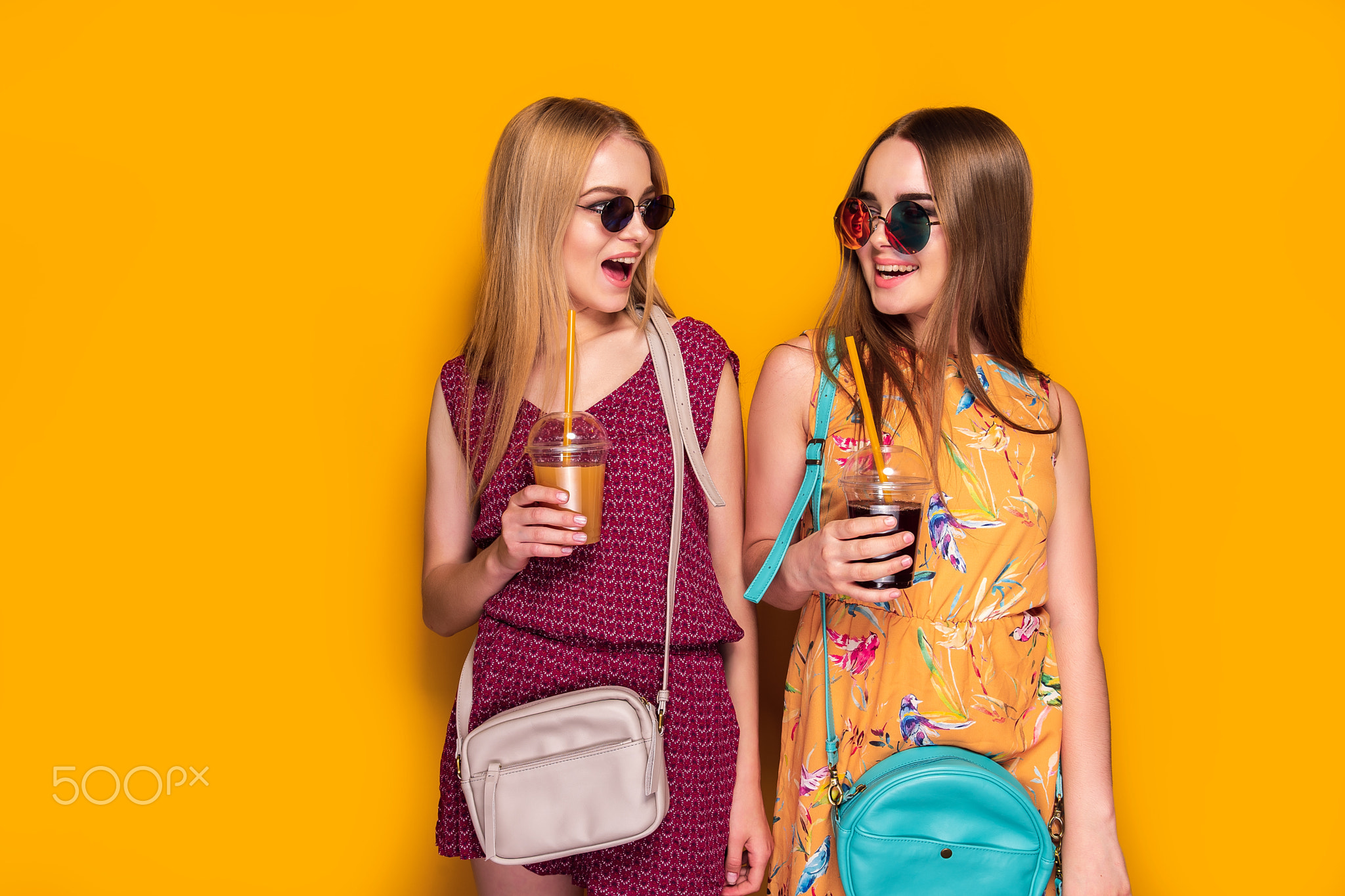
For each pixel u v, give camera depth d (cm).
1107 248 192
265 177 178
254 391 181
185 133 176
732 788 145
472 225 183
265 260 179
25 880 181
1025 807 133
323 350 182
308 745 186
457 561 157
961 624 141
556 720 129
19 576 177
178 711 182
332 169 180
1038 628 148
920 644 140
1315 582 196
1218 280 192
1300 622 197
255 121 177
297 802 186
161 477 179
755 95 188
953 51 189
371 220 181
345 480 184
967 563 140
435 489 157
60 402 176
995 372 149
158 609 181
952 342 149
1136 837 200
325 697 186
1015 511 142
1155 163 191
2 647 177
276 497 182
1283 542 196
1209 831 200
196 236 178
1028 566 143
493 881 154
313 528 184
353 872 188
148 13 174
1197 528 196
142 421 179
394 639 187
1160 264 192
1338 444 194
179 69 175
